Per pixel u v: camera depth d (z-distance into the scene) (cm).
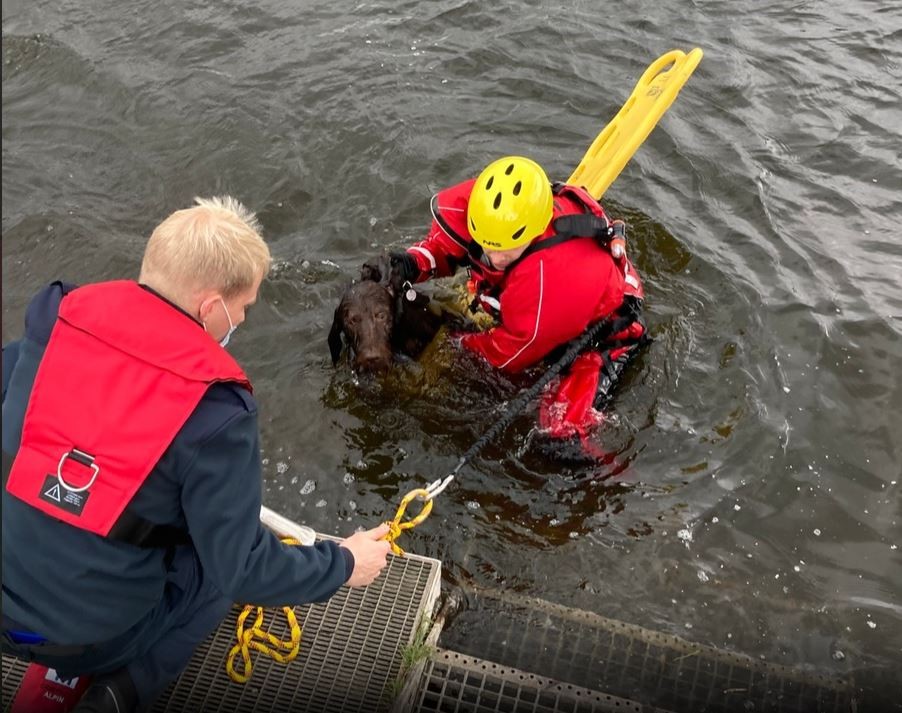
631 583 360
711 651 328
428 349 445
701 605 352
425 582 319
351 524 383
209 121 618
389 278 429
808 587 358
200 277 202
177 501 203
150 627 243
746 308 477
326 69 661
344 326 429
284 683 286
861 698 316
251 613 303
